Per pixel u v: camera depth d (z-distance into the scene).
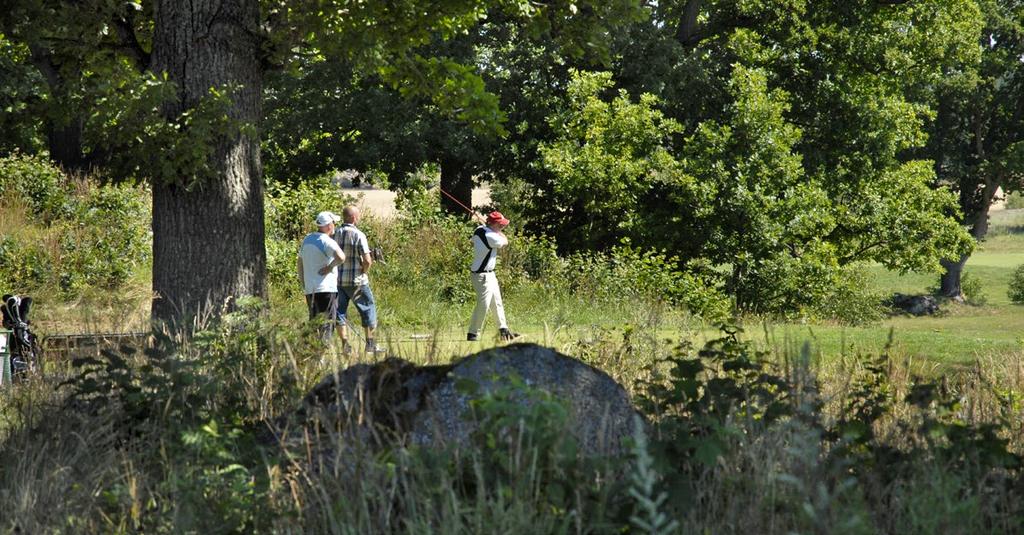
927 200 47.59
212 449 7.23
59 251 24.48
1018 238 126.38
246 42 14.16
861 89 46.72
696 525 5.96
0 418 10.09
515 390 6.69
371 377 7.78
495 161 41.00
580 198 39.00
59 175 30.52
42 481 7.33
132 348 9.30
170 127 13.16
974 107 75.69
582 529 5.80
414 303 27.47
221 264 13.89
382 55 16.20
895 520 6.21
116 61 14.80
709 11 48.59
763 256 38.22
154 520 6.63
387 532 5.95
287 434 7.55
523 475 5.88
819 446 7.12
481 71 38.69
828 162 46.69
